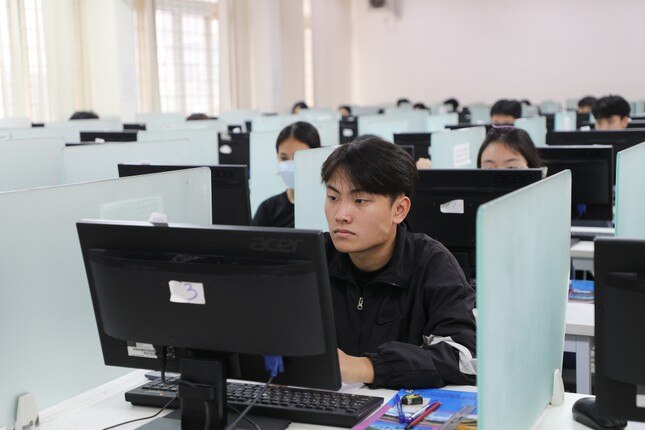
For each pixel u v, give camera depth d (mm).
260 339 1350
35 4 8016
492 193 2340
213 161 4871
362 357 1721
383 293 1858
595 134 4008
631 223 2344
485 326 1171
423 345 1806
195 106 10531
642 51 12648
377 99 14633
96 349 1750
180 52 10211
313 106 13305
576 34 13062
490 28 13664
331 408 1561
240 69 11211
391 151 1683
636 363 1181
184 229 1345
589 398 1566
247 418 1553
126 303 1431
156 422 1567
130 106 9000
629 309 1170
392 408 1592
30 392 1597
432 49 14133
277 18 11602
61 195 1645
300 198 2713
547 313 1496
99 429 1566
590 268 3451
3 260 1532
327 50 13711
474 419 1526
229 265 1316
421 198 2408
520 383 1355
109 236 1416
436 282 1823
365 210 1667
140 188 1835
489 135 3037
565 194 1573
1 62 7715
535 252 1394
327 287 1301
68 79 8484
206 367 1432
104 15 8742
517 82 13570
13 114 7852
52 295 1635
